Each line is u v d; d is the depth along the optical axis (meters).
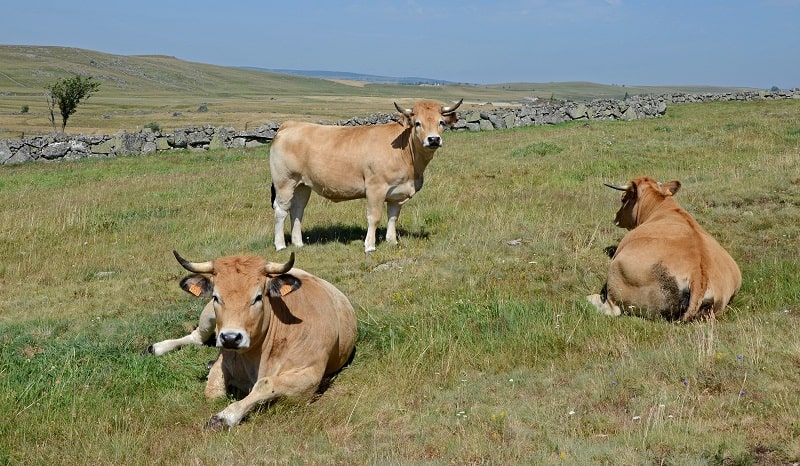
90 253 12.41
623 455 5.22
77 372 6.98
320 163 11.49
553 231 11.85
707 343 6.98
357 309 8.82
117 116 81.75
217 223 13.98
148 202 16.50
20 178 21.55
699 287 7.73
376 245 11.88
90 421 6.14
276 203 12.01
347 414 6.29
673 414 5.85
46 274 11.31
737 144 20.02
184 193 17.47
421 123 10.84
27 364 7.13
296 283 6.18
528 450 5.43
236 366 6.64
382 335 7.94
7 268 11.52
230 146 28.94
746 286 8.95
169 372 7.14
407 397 6.64
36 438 5.89
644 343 7.43
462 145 24.53
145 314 9.03
